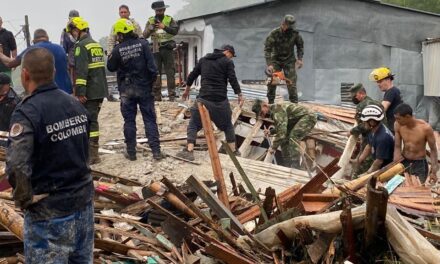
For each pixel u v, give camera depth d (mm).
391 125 8703
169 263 4664
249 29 15266
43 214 3281
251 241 4742
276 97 13406
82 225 3475
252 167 8289
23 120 3166
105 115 11109
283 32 11320
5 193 5332
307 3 15438
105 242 4699
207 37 15234
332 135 10703
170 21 11797
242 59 15266
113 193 6152
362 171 7852
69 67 9875
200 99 8273
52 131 3252
